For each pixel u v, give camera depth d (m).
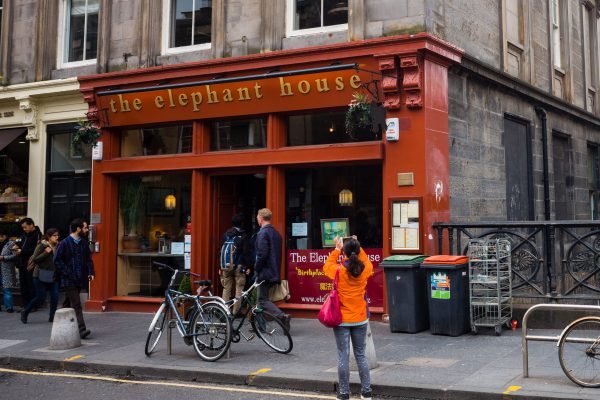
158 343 10.30
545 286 10.04
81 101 14.65
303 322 11.59
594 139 19.73
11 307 14.25
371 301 11.53
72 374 8.81
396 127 11.07
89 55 14.97
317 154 11.78
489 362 8.05
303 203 12.27
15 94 15.19
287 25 12.47
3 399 7.50
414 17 11.15
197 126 13.13
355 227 11.79
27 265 13.73
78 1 15.23
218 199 13.28
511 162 14.20
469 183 12.30
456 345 9.17
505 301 10.06
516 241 11.05
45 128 15.21
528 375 7.24
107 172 14.03
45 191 15.14
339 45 11.44
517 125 14.66
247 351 9.37
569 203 17.50
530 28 15.63
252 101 12.43
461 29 12.41
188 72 12.99
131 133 14.26
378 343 9.49
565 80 17.91
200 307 9.06
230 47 12.90
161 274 13.77
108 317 13.13
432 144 11.08
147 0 13.83
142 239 14.02
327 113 12.15
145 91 13.35
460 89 12.23
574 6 19.09
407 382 7.20
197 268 12.94
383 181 11.29
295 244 12.27
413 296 10.17
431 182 10.99
